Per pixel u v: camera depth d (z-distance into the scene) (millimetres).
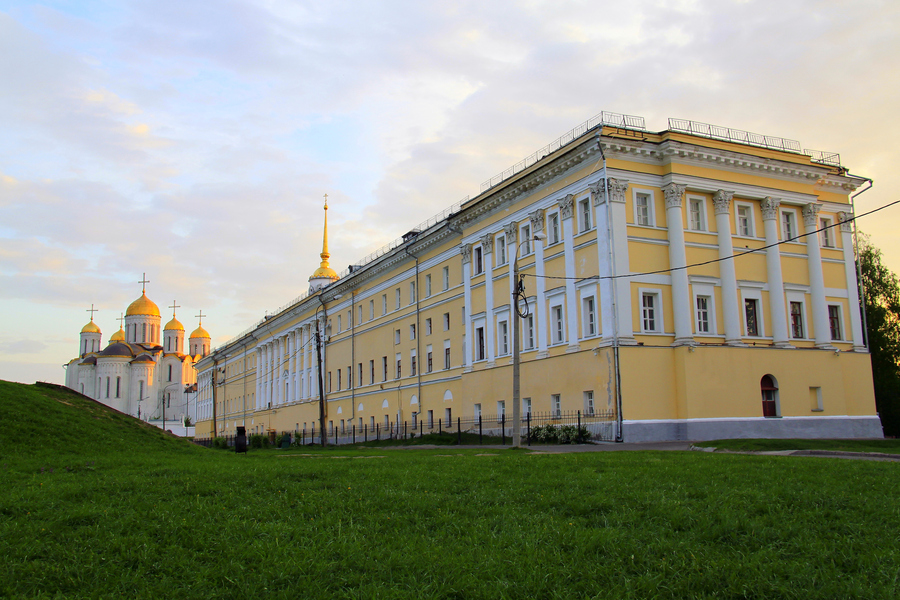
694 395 32719
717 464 15523
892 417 45188
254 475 13672
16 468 16562
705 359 33312
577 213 35438
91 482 12992
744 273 35656
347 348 64938
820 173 38156
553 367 36344
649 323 33562
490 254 42375
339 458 20938
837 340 38625
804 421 35375
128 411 116375
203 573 7262
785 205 37875
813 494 10594
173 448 25281
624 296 32781
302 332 77062
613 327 32469
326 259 86062
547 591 6691
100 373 116438
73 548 8148
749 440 27391
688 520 9008
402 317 54500
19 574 7281
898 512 9391
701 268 34469
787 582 6812
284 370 82438
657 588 6715
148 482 12844
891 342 47594
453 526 9047
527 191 39125
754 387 34344
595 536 8211
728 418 33312
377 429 50812
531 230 38844
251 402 95125
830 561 7414
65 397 28203
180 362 125562
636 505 10008
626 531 8625
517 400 28000
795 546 7918
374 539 8414
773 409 35094
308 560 7512
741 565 7199
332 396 67375
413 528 9039
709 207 35375
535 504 10383
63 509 10242
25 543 8320
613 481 12383
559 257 36500
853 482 12070
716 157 35031
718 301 34781
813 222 38062
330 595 6625
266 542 8227
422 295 51688
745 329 35125
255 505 10516
